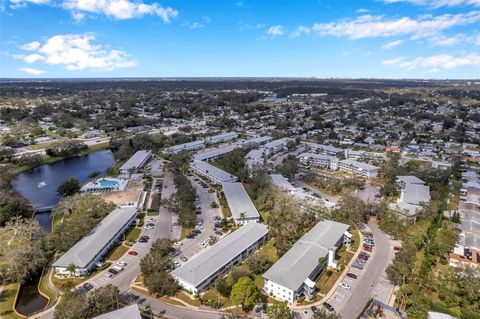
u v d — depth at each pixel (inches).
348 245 4650.6
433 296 3599.9
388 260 4301.2
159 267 3863.2
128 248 4616.1
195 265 3858.3
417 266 4111.7
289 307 3435.0
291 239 4581.7
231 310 3405.5
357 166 7824.8
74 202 5625.0
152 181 7445.9
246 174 7367.1
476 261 4180.6
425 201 5718.5
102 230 4736.7
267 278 3634.4
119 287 3769.7
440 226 5196.9
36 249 4163.4
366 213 5565.9
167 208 5841.5
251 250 4485.7
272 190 5949.8
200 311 3388.3
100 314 3213.6
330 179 7012.8
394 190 6471.5
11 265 3860.7
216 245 4350.4
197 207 5989.2
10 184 7239.2
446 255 4387.3
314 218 5403.5
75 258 4062.5
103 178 7475.4
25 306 3577.8
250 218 5305.1
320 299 3558.1
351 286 3769.7
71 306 3132.4
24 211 5639.8
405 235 4783.5
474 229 5113.2
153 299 3565.5
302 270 3722.9
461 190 6683.1
